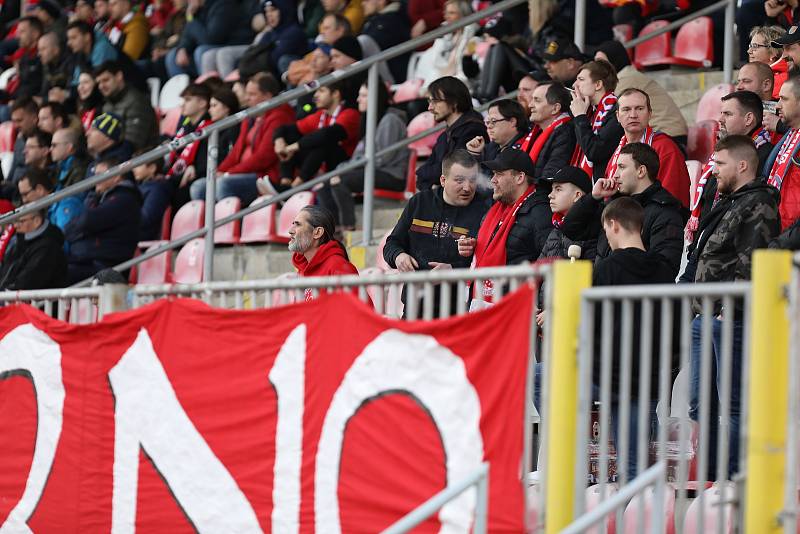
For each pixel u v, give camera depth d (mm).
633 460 20234
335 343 18969
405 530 16203
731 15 36656
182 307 21359
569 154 28375
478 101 38844
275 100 33406
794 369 14664
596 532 17000
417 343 17812
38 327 24188
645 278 20359
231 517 20344
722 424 15578
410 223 26797
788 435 14664
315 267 25406
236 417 20375
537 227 25016
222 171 40562
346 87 38781
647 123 26594
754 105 25750
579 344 16422
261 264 37594
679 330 21156
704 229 21297
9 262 37250
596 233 23922
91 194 41406
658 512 15844
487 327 16969
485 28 39156
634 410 20219
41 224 35000
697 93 37656
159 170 42062
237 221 38656
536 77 33750
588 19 40094
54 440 23703
